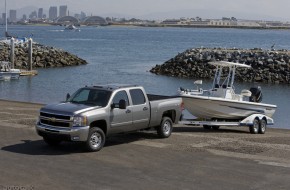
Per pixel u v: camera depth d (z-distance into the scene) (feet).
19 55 217.36
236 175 36.14
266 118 66.28
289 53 204.33
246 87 162.81
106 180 33.58
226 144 49.42
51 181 32.81
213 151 45.06
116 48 373.20
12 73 160.76
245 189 32.48
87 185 32.14
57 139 42.55
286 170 38.19
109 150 44.04
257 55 195.11
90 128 42.86
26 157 40.09
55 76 176.55
